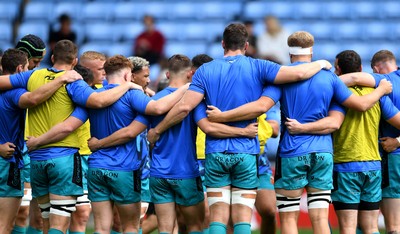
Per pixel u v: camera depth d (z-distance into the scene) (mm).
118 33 74812
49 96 29016
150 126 30516
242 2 76000
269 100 28328
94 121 29328
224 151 28344
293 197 28828
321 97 28562
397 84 30828
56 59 29875
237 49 29000
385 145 30625
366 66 69062
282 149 28922
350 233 29859
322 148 28516
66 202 29406
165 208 29703
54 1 78500
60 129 28891
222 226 28484
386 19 73688
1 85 29797
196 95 28609
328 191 28781
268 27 67125
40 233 32594
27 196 33906
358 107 28750
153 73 65250
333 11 74125
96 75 33844
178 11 76250
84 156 33375
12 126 30391
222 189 28656
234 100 28406
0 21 77062
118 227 33750
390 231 31016
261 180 33844
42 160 29281
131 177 29203
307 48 29062
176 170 29234
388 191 30922
